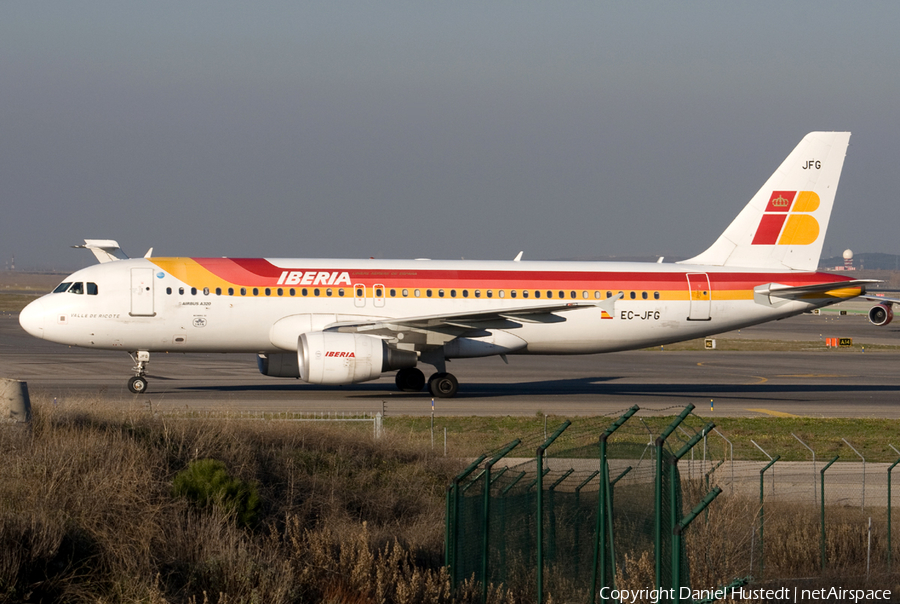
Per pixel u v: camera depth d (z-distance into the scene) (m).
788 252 142.75
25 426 61.12
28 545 45.06
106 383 143.25
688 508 56.34
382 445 79.12
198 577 47.12
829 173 142.88
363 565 49.72
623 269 138.38
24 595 43.28
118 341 125.25
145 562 46.94
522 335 135.00
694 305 137.75
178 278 125.38
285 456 70.19
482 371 184.38
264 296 126.56
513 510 54.34
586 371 189.75
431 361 132.62
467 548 54.03
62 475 53.75
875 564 58.62
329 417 103.38
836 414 124.81
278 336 126.94
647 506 49.31
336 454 74.12
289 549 52.81
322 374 119.50
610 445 54.47
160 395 126.81
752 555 55.47
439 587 48.78
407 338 127.56
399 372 139.25
